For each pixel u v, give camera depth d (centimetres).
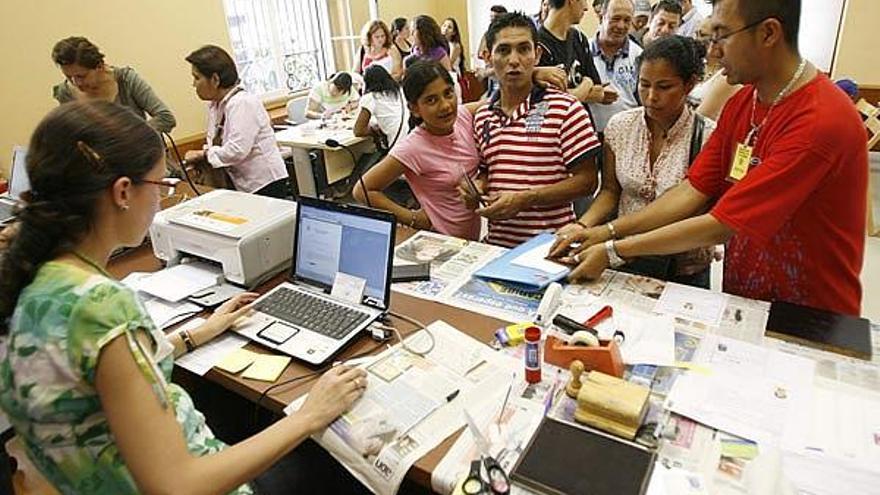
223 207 168
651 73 166
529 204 184
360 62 557
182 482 77
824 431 91
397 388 107
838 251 128
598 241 154
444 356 117
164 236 165
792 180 118
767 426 93
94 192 78
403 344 122
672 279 180
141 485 76
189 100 418
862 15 382
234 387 117
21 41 326
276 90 525
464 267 159
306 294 140
